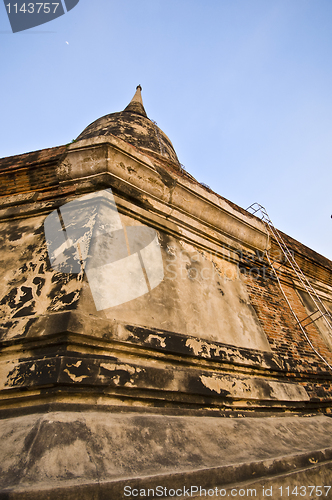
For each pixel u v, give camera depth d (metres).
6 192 4.83
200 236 5.36
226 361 3.83
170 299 3.90
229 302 4.89
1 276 3.42
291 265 6.98
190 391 3.13
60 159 4.54
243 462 2.56
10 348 2.72
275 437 3.38
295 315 6.18
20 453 1.85
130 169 4.60
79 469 1.85
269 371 4.47
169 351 3.28
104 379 2.60
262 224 6.79
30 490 1.58
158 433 2.53
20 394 2.44
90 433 2.18
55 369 2.41
